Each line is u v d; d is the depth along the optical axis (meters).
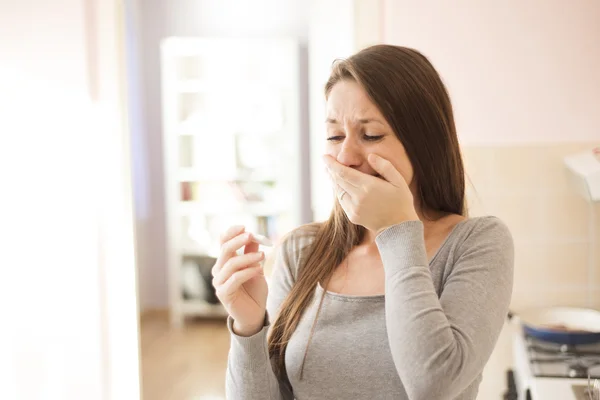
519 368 1.96
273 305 1.07
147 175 4.90
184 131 4.61
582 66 2.10
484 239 0.88
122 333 2.15
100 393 2.17
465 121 2.14
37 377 2.17
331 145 0.93
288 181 4.68
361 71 0.88
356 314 0.93
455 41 2.11
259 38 4.80
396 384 0.87
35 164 2.11
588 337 1.86
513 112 2.13
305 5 4.76
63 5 2.05
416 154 0.91
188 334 4.43
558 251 2.17
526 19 2.09
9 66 2.08
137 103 4.76
